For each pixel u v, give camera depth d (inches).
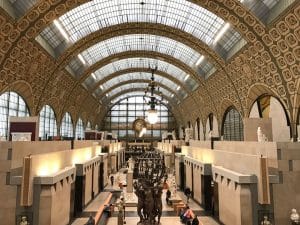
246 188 513.3
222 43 1133.1
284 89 874.8
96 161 1015.0
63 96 1441.9
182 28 1229.7
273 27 802.2
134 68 1891.0
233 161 620.1
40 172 515.2
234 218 546.0
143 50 1520.7
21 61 938.1
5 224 473.4
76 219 678.5
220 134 1459.2
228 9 862.5
